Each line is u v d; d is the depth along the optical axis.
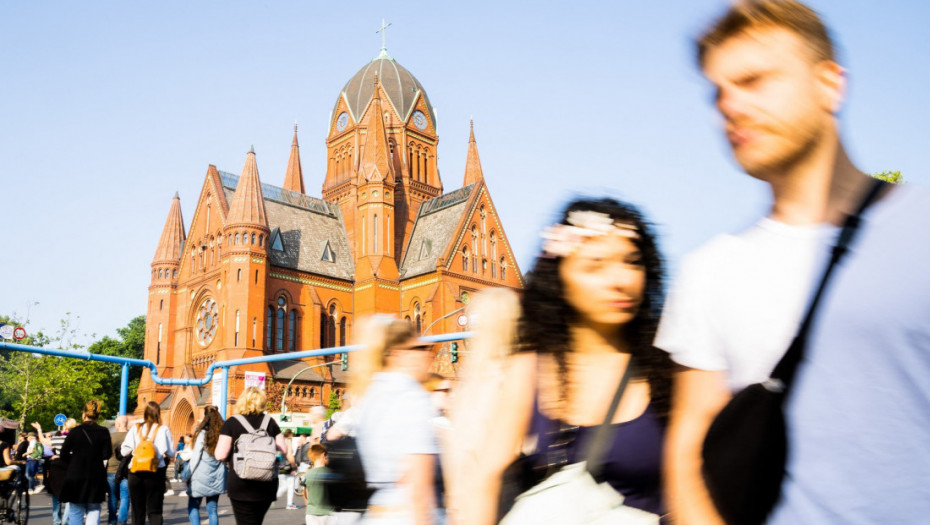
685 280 1.78
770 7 1.55
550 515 2.07
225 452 8.63
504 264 70.56
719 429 1.59
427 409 4.04
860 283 1.43
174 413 60.22
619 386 2.17
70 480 11.75
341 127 79.06
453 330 63.84
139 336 100.94
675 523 1.99
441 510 3.97
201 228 65.75
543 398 2.19
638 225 2.21
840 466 1.42
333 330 66.06
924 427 1.35
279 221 67.19
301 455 21.14
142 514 11.83
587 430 2.14
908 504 1.36
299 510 22.14
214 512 10.73
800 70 1.55
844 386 1.42
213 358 60.66
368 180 69.38
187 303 65.38
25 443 22.80
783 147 1.57
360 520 4.03
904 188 1.51
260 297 59.97
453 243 66.31
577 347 2.22
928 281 1.37
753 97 1.57
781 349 1.52
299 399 59.69
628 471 2.08
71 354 25.23
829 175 1.59
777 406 1.51
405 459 3.87
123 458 13.41
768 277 1.58
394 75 79.81
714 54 1.64
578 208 2.24
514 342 2.27
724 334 1.64
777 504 1.53
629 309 2.17
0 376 65.31
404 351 4.19
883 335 1.39
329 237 70.38
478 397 2.32
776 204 1.68
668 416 2.10
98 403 12.23
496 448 2.18
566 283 2.21
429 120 80.38
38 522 18.08
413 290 66.81
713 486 1.60
